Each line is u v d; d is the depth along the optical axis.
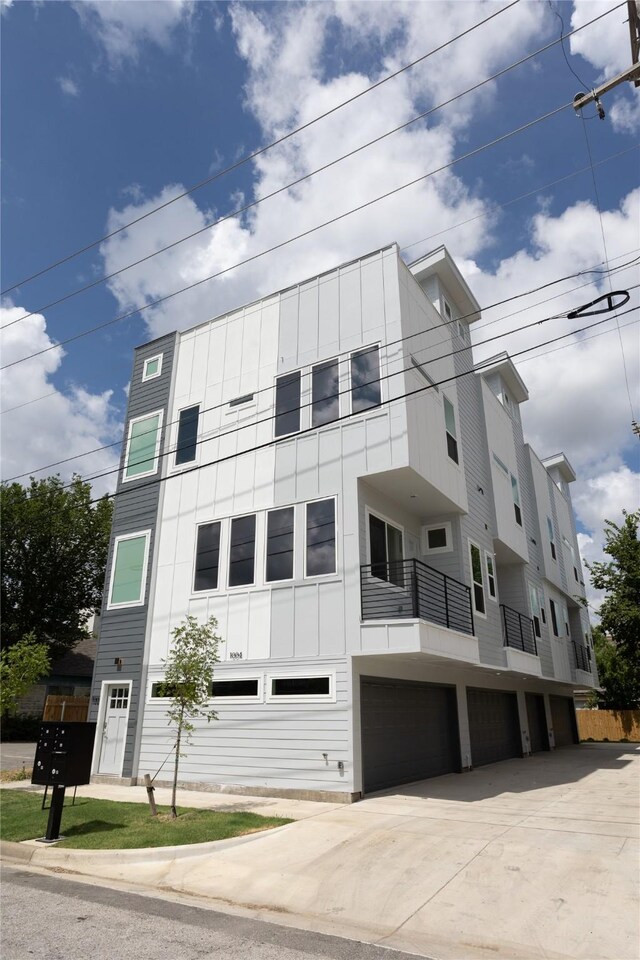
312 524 13.40
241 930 5.66
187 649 11.37
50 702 19.61
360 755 11.72
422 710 14.91
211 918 5.99
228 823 9.34
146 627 15.07
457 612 15.12
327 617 12.50
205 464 14.75
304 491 13.75
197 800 11.66
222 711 13.20
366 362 13.86
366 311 14.24
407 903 6.35
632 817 9.69
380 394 13.43
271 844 8.49
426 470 13.60
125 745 14.50
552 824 9.20
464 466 16.77
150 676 14.68
